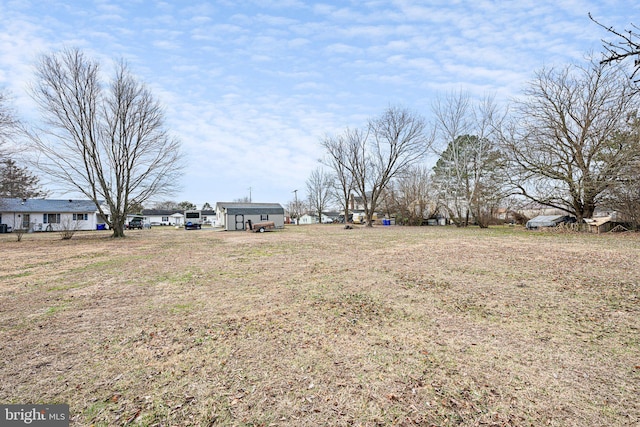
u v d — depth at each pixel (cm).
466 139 3000
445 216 3831
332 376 285
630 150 1496
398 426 217
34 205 3453
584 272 707
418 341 361
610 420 219
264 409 238
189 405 244
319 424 220
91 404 247
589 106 1783
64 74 1925
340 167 3909
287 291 598
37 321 442
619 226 1814
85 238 2139
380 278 701
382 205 4300
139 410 238
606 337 362
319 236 2066
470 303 504
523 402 241
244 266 889
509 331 387
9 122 1770
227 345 355
